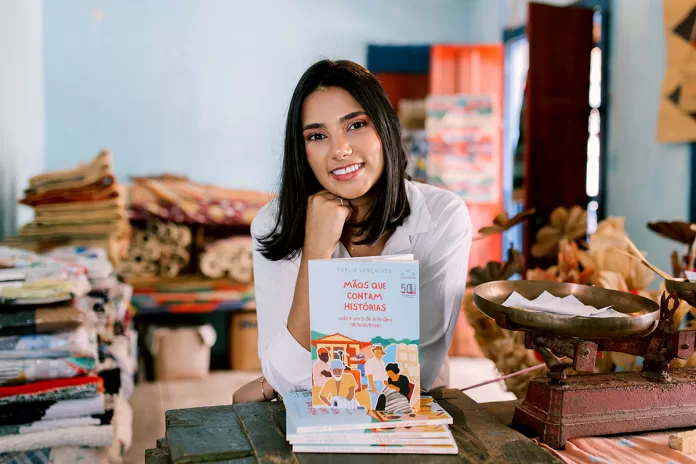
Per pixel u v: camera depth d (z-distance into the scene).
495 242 5.19
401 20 5.77
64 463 2.01
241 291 4.41
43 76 4.79
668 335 1.27
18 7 3.72
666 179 3.61
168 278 4.54
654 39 3.68
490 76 5.36
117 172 5.08
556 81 3.94
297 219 1.45
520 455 1.07
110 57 4.99
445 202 1.54
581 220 2.83
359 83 1.32
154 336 4.20
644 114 3.79
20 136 3.78
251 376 4.41
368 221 1.45
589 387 1.22
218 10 5.24
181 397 3.89
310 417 1.12
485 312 1.24
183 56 5.18
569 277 1.94
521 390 1.94
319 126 1.33
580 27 3.99
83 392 2.01
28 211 4.22
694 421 1.29
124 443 2.70
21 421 1.95
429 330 1.50
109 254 3.34
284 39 5.44
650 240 3.75
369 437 1.08
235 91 5.33
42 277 2.08
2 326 1.99
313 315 1.16
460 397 1.38
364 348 1.15
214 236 4.77
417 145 5.52
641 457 1.12
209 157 5.30
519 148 4.91
